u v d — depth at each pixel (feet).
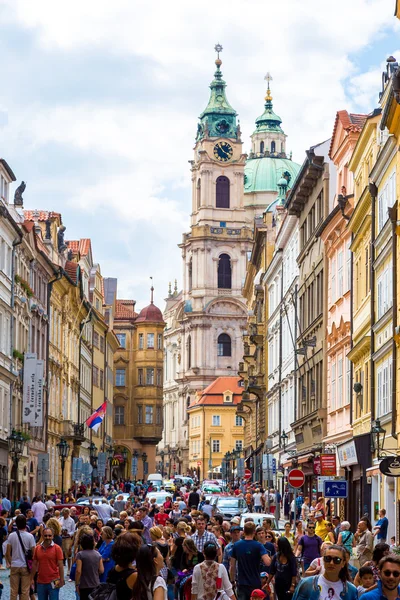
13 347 246.06
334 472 176.65
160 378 632.38
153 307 635.66
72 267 346.74
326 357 222.07
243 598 81.56
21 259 257.55
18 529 95.45
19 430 248.73
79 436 335.26
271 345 346.95
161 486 458.50
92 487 343.67
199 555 86.69
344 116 211.00
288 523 128.47
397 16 136.67
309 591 54.03
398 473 127.13
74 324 362.74
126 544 53.88
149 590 51.60
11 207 256.32
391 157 153.48
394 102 140.26
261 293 382.42
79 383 374.43
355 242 186.91
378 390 165.89
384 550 58.34
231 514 205.26
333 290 216.13
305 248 253.85
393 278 149.69
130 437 629.51
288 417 292.20
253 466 418.51
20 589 95.20
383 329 161.89
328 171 227.40
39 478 232.73
